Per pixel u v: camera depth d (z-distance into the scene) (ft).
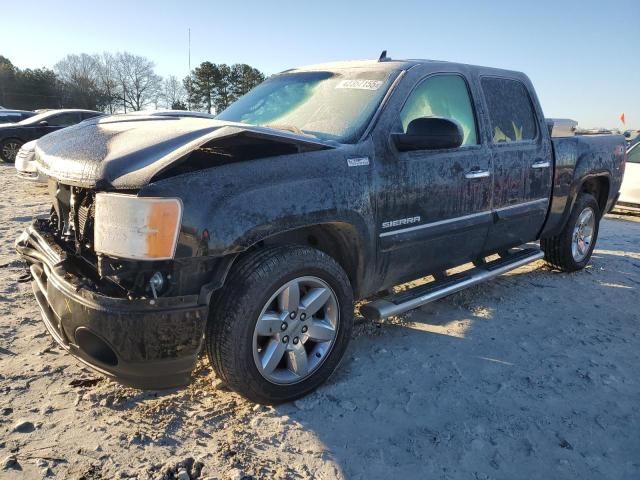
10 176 41.68
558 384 10.87
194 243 8.19
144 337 8.09
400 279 12.21
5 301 14.08
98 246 8.33
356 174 10.37
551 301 15.76
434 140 10.71
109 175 8.30
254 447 8.61
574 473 8.32
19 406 9.47
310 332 9.90
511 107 14.98
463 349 12.31
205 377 10.75
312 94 12.75
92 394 9.93
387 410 9.75
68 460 8.14
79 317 8.26
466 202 12.92
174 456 8.35
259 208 8.80
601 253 22.36
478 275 14.29
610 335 13.42
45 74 220.02
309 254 9.55
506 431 9.27
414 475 8.15
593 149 17.90
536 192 15.47
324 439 8.89
